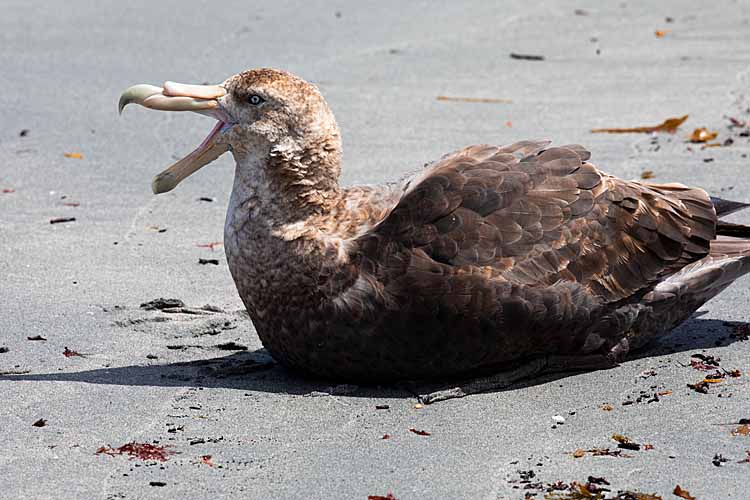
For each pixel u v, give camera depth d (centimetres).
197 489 935
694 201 1250
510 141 1978
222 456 994
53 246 1540
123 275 1450
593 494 917
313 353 1140
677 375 1159
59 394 1121
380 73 2464
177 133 2062
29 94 2277
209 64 2508
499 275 1119
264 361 1221
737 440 1010
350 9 3123
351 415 1082
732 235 1303
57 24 2852
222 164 1914
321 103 1143
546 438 1026
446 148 1947
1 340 1255
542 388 1143
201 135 2053
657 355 1220
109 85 2350
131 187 1783
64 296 1383
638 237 1196
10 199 1716
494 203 1141
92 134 2042
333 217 1141
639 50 2705
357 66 2519
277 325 1146
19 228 1603
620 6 3241
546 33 2891
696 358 1202
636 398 1109
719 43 2759
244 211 1146
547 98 2273
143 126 2098
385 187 1189
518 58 2623
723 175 1764
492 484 940
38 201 1712
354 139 2002
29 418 1066
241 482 947
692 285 1226
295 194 1135
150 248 1543
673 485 934
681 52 2669
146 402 1105
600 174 1202
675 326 1250
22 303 1359
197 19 2939
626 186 1212
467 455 994
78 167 1866
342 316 1115
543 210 1151
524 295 1122
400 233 1121
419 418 1075
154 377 1170
